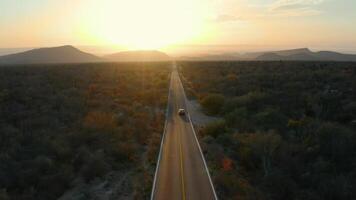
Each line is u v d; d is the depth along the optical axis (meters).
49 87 77.25
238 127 52.44
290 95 71.12
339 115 55.84
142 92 81.81
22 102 59.22
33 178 30.17
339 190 34.28
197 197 27.78
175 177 31.78
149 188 29.39
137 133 46.28
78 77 104.75
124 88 88.12
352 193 34.00
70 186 30.59
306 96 68.38
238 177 33.75
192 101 77.56
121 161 36.47
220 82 99.44
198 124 55.25
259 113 57.72
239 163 39.22
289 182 35.16
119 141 41.56
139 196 28.19
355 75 89.25
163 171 33.34
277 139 41.81
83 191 29.58
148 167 35.03
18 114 50.19
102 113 53.91
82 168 33.22
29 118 48.41
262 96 68.50
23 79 90.06
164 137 45.78
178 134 47.47
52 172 31.75
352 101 62.16
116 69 153.12
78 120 50.16
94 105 63.19
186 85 103.81
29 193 28.00
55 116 50.78
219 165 35.50
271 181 34.81
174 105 71.88
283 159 40.16
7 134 40.31
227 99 68.94
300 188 35.56
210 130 48.91
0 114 49.75
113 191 29.70
